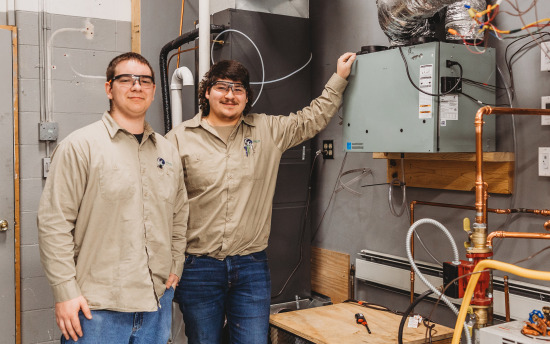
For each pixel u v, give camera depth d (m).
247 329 2.28
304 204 3.19
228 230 2.21
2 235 2.98
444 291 1.87
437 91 2.10
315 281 3.35
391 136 2.29
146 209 1.92
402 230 2.78
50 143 3.10
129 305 1.85
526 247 2.23
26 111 3.04
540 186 2.18
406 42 2.31
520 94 2.25
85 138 1.85
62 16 3.12
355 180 3.06
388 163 2.78
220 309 2.29
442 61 2.11
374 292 2.97
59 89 3.12
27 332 3.07
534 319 1.72
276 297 3.11
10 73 2.97
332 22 3.16
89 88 3.21
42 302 3.10
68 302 1.77
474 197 2.42
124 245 1.86
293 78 3.07
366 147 2.42
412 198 2.73
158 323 2.00
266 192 2.35
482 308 1.90
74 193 1.82
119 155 1.88
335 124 3.17
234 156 2.25
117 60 1.92
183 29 3.44
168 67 3.39
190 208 2.26
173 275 2.08
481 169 1.91
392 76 2.27
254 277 2.29
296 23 3.08
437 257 2.61
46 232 1.79
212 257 2.23
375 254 2.89
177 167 2.08
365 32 2.93
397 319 2.37
